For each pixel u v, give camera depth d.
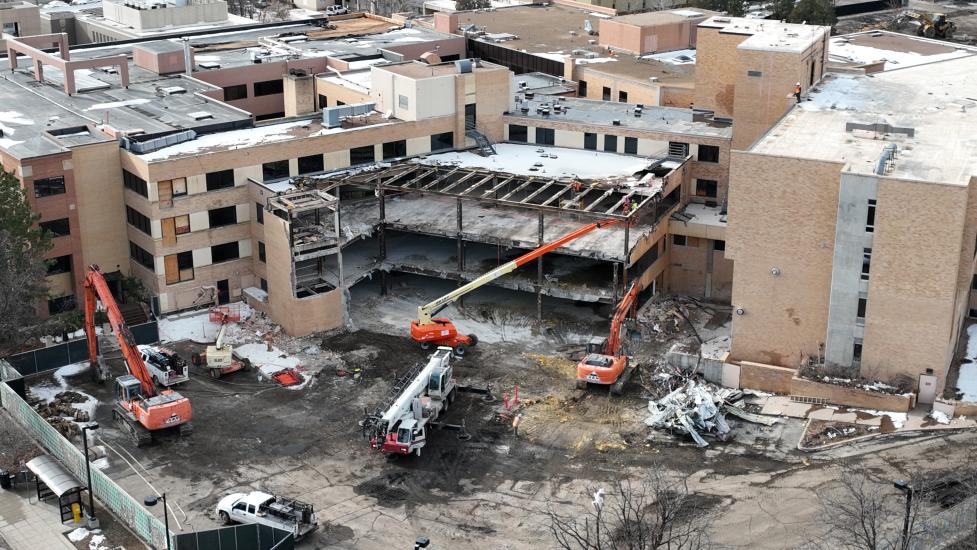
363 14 169.00
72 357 89.31
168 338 94.00
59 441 73.75
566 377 86.12
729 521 66.75
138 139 98.75
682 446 76.00
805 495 69.19
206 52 138.50
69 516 68.50
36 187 94.25
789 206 80.56
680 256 102.69
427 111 107.31
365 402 82.88
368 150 105.00
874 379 80.62
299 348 91.50
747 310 84.69
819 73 106.56
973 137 86.69
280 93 131.00
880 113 94.25
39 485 70.19
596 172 103.38
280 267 93.06
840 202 77.50
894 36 146.38
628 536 60.97
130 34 158.25
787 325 83.69
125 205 99.12
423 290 102.31
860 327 80.25
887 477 70.56
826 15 171.12
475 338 91.81
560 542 60.69
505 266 90.19
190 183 95.56
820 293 81.69
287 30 156.50
